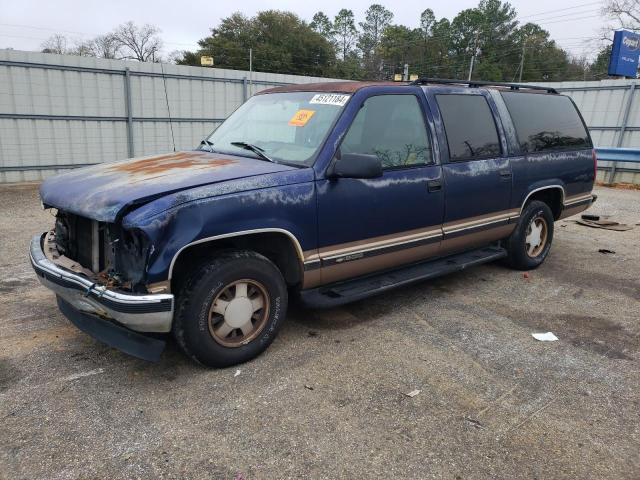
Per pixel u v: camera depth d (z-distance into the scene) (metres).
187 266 3.31
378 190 3.93
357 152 3.84
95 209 2.95
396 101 4.18
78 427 2.79
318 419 2.91
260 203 3.28
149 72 12.98
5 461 2.51
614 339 4.09
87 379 3.27
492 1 79.88
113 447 2.64
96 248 3.19
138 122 13.15
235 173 3.36
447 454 2.65
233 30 63.25
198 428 2.81
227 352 3.37
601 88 14.63
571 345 3.96
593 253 6.73
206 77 13.96
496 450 2.70
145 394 3.12
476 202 4.77
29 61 11.30
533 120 5.48
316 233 3.62
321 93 4.13
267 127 4.17
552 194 5.91
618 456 2.68
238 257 3.30
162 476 2.44
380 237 4.05
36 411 2.92
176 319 3.17
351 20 88.25
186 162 3.75
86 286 3.03
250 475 2.46
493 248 5.46
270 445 2.68
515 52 78.69
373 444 2.71
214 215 3.08
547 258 6.42
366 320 4.33
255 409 2.99
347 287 4.07
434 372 3.48
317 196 3.57
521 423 2.94
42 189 3.58
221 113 14.54
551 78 76.50
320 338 3.95
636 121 14.18
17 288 4.86
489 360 3.68
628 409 3.11
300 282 3.72
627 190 13.06
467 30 79.25
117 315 2.93
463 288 5.21
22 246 6.39
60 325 4.05
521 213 5.45
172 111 13.62
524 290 5.20
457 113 4.66
